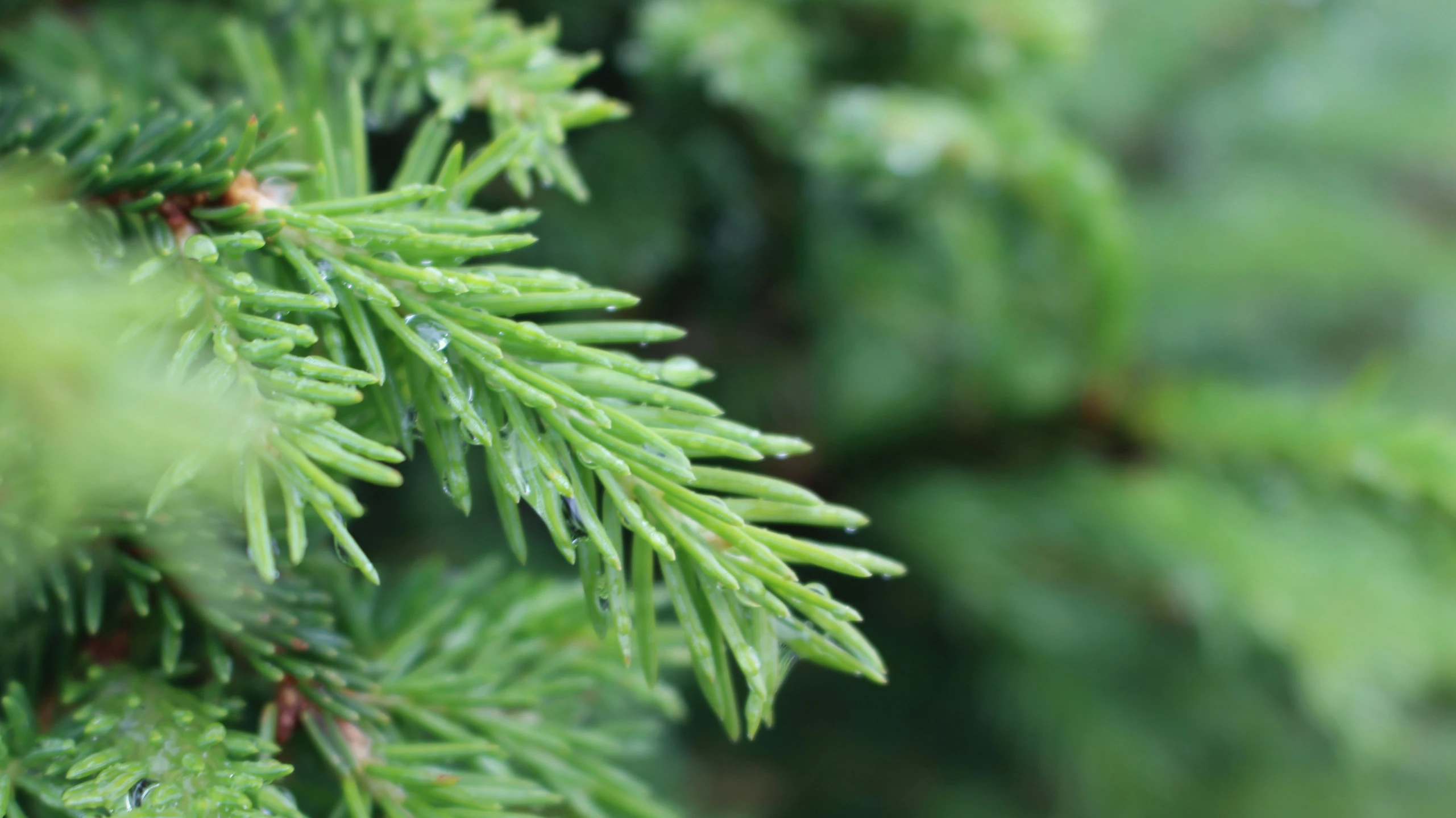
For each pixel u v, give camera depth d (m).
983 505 0.71
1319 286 0.90
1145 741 0.78
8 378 0.36
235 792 0.38
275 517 0.40
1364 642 0.57
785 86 0.60
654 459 0.38
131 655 0.40
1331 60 0.98
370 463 0.37
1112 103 0.94
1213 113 0.98
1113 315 0.65
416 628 0.41
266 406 0.37
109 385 0.37
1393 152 0.98
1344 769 0.84
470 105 0.42
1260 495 0.65
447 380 0.38
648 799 0.43
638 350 0.67
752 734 0.38
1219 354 0.92
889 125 0.56
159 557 0.39
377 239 0.38
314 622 0.40
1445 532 0.56
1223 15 0.94
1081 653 0.79
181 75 0.45
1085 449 0.71
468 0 0.43
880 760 0.82
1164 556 0.64
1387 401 0.92
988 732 0.83
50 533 0.38
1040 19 0.62
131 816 0.37
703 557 0.38
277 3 0.44
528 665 0.42
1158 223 0.91
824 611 0.38
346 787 0.39
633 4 0.61
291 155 0.42
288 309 0.38
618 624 0.38
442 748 0.39
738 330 0.73
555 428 0.38
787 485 0.38
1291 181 0.98
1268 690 0.83
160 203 0.38
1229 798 0.81
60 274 0.37
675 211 0.63
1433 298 0.92
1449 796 0.87
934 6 0.61
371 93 0.44
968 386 0.71
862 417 0.71
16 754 0.38
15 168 0.38
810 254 0.70
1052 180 0.58
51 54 0.45
